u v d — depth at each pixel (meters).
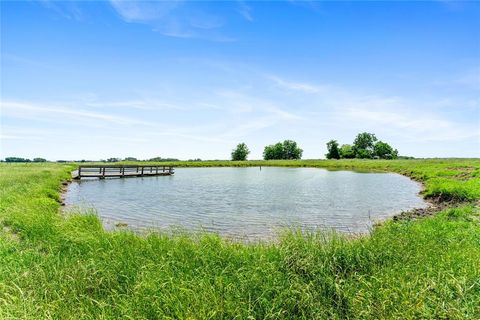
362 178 50.91
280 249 8.03
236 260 7.90
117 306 5.89
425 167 58.00
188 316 5.31
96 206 23.16
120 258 8.07
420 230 11.57
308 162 113.69
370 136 152.50
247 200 26.50
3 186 24.09
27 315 5.43
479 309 5.42
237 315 5.29
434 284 5.98
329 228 16.05
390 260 7.66
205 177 55.34
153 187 37.25
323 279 6.55
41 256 8.68
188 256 8.25
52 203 19.73
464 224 12.53
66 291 6.51
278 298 5.89
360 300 5.85
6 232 11.80
